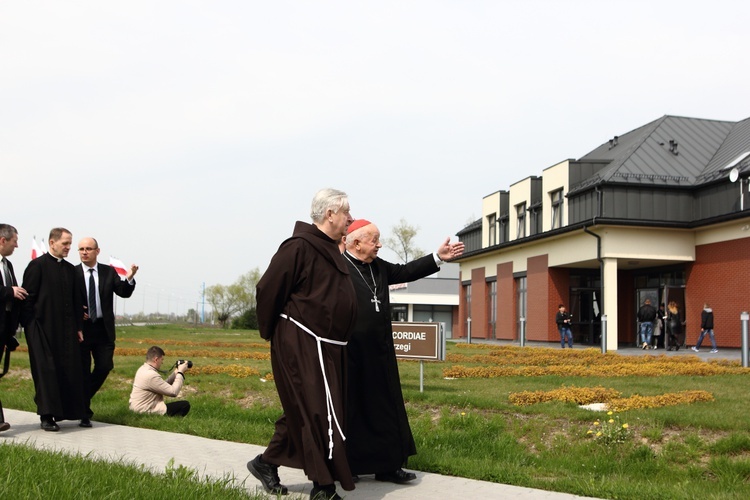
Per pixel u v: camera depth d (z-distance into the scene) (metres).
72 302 7.97
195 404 9.83
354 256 5.55
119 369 13.33
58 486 4.45
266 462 4.98
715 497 5.08
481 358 19.14
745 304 24.22
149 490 4.52
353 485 4.54
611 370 14.18
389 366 5.40
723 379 12.59
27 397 10.30
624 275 31.31
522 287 34.53
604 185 26.64
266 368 14.54
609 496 5.14
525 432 7.55
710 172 26.92
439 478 5.69
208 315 87.00
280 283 4.70
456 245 6.09
